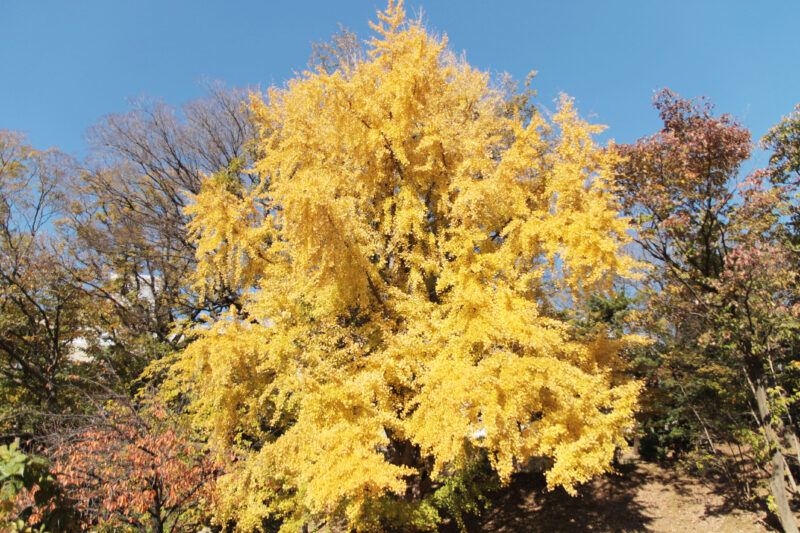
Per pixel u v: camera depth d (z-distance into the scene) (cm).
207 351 540
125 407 610
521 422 453
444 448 422
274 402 622
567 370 461
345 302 573
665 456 1166
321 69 581
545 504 958
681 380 857
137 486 541
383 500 628
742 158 680
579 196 509
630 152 741
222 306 1108
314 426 468
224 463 581
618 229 485
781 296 630
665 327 845
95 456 530
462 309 485
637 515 877
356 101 587
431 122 572
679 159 691
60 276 1160
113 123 1402
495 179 516
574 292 535
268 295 571
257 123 723
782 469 638
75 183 1457
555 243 491
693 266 755
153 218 1376
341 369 513
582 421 462
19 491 225
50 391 991
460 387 416
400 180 618
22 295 1143
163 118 1458
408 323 563
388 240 641
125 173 1432
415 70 566
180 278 1232
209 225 616
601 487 1033
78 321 1195
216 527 712
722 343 654
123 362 1198
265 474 570
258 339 543
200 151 1462
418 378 490
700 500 893
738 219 665
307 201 453
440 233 604
